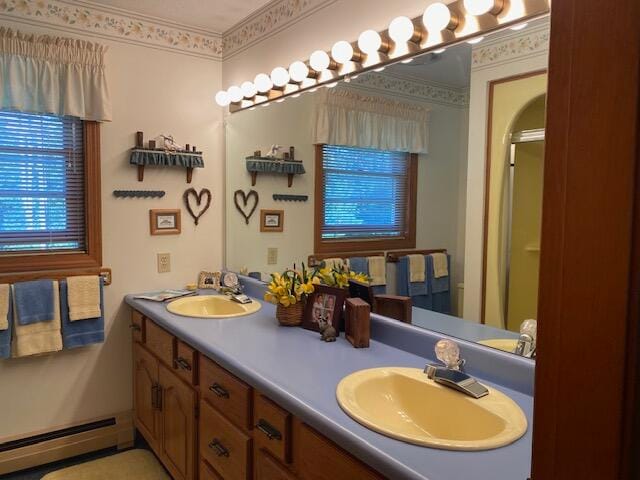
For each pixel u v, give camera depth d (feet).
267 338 6.09
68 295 7.84
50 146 7.95
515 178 4.65
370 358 5.33
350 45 6.16
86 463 8.14
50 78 7.57
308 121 7.47
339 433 3.64
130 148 8.58
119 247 8.59
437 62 5.42
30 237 7.86
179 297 8.54
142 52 8.63
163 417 7.45
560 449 1.72
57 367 8.17
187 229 9.35
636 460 1.50
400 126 5.94
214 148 9.61
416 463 3.18
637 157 1.45
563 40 1.66
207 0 7.98
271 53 8.18
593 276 1.58
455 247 5.28
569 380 1.68
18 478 7.73
